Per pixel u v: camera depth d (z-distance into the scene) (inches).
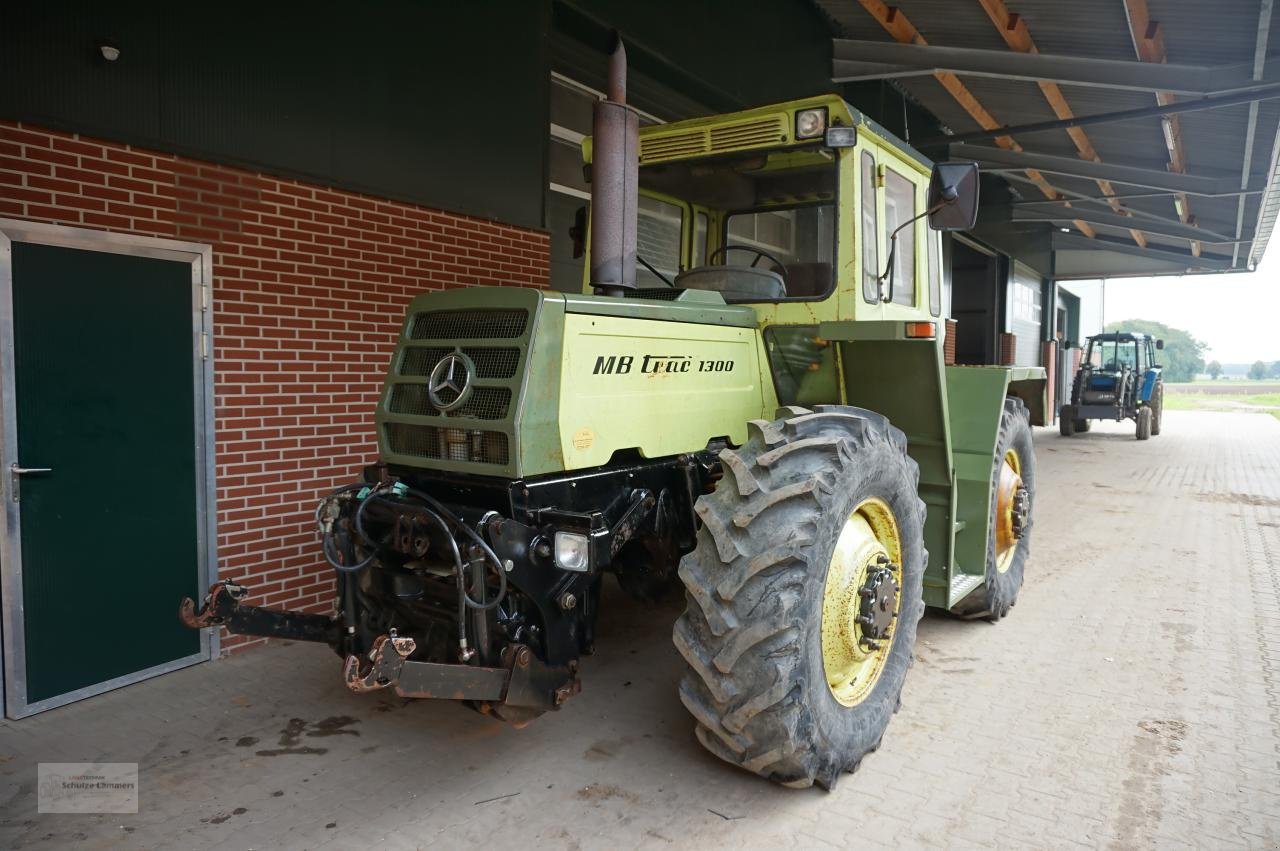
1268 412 1135.0
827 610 114.7
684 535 132.6
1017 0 240.1
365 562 112.4
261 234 163.9
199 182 153.6
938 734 132.3
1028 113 340.5
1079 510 325.7
